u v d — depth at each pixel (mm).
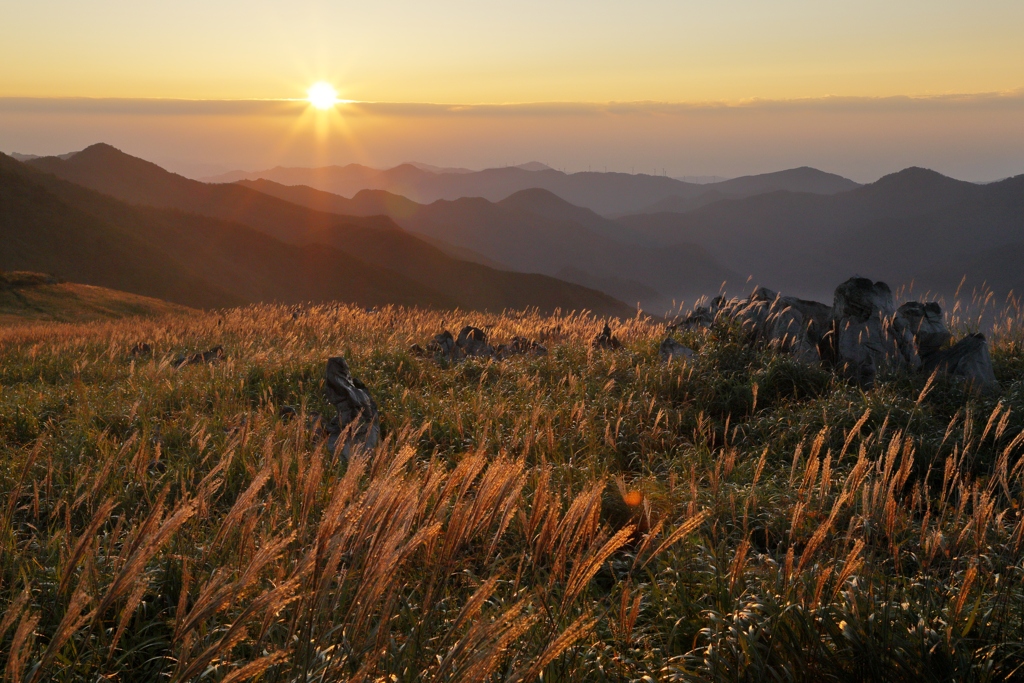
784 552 4676
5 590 3527
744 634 3096
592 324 17156
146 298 65000
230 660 3037
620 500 5324
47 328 27062
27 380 12953
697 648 3248
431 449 7262
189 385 10070
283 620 3020
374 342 16172
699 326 14398
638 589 3725
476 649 2326
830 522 3342
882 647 3043
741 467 6496
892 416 7688
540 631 3082
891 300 10859
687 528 3023
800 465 6277
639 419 8047
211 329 20156
